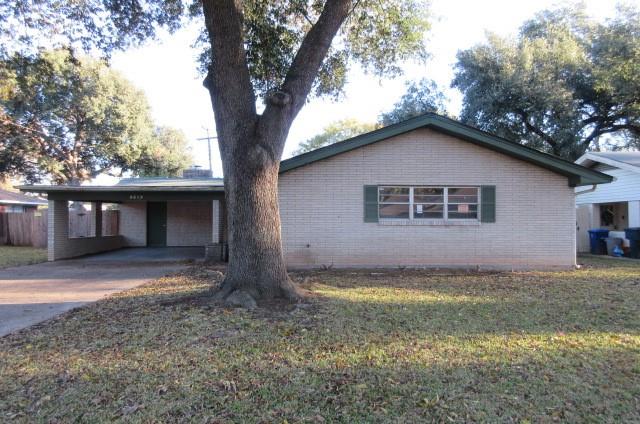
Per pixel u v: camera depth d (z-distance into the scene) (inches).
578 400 140.3
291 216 466.3
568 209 469.7
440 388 148.9
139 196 564.1
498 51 899.4
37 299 314.0
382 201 472.7
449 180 467.5
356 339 200.2
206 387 150.8
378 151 468.8
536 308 265.1
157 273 450.0
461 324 226.8
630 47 828.0
